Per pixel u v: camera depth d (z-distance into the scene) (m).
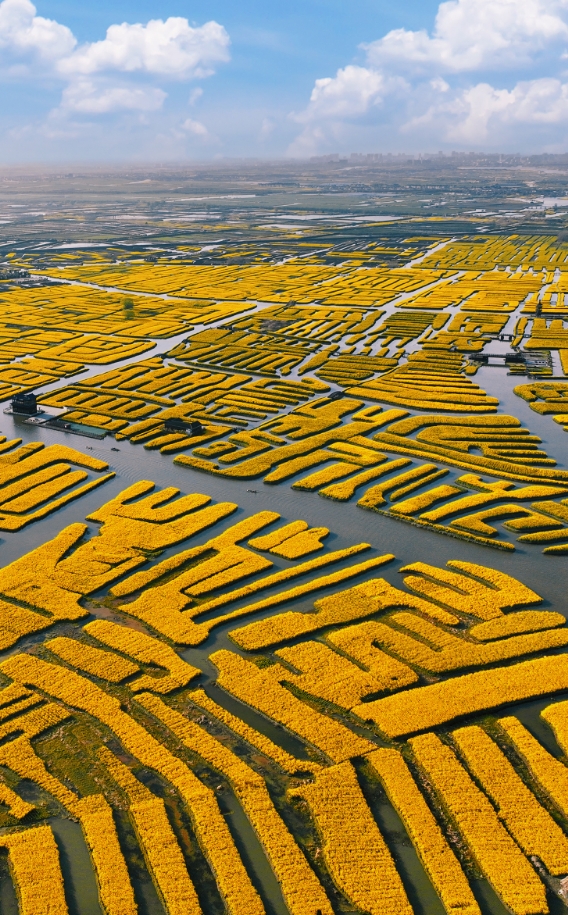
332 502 89.19
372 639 62.72
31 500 89.19
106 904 40.72
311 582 71.12
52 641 62.47
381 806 46.94
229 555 76.06
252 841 44.72
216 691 57.28
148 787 48.31
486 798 46.91
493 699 55.31
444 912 40.41
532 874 41.81
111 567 74.31
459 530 81.00
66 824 45.91
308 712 54.34
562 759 50.16
